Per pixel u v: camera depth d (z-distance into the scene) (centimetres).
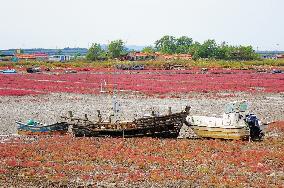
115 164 4034
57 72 18575
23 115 7200
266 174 3697
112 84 12888
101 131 5338
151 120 5206
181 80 14412
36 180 3544
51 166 3953
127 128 5241
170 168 3881
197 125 5269
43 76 16100
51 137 5381
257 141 5075
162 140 5109
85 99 9388
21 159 4225
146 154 4394
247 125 5041
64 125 5666
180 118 5216
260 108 8081
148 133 5272
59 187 3372
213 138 5209
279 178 3566
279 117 7050
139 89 11456
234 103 5234
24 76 15975
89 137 5341
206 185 3375
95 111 7706
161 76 16300
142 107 8194
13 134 5603
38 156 4278
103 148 4634
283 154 4322
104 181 3512
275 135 5500
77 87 11962
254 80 14362
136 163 4047
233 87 11988
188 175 3641
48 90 11119
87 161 4141
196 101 9100
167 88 11700
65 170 3828
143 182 3481
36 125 5694
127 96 9975
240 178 3544
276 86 12331
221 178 3553
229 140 5109
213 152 4484
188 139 5228
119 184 3438
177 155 4325
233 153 4400
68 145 4797
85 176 3625
